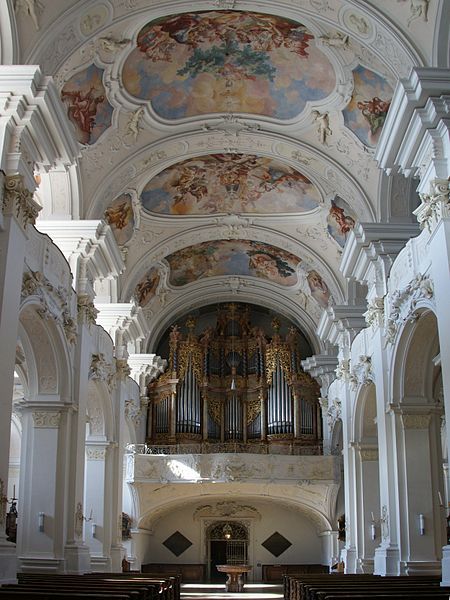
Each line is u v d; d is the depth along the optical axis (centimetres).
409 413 1644
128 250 2328
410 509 1594
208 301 3011
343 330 2278
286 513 2966
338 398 2506
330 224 2250
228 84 1797
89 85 1614
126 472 2577
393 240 1758
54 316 1527
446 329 1227
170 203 2283
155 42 1616
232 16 1565
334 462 2625
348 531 2170
